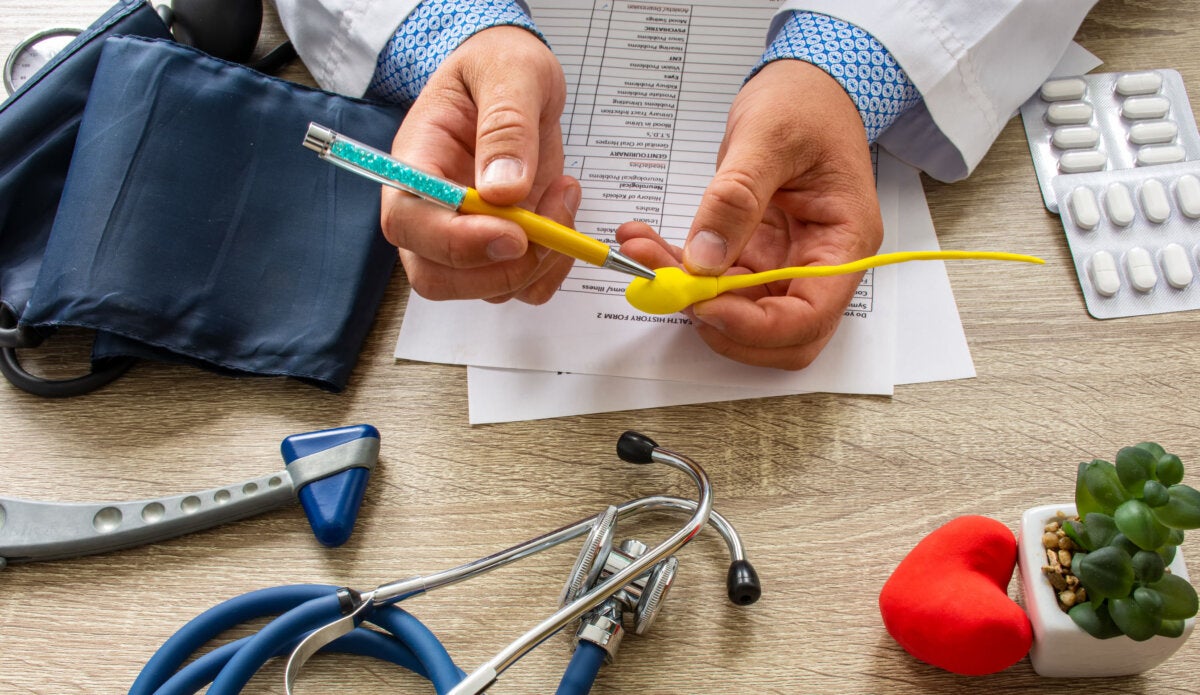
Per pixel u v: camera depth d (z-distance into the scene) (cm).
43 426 66
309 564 59
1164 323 64
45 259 65
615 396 65
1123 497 46
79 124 71
